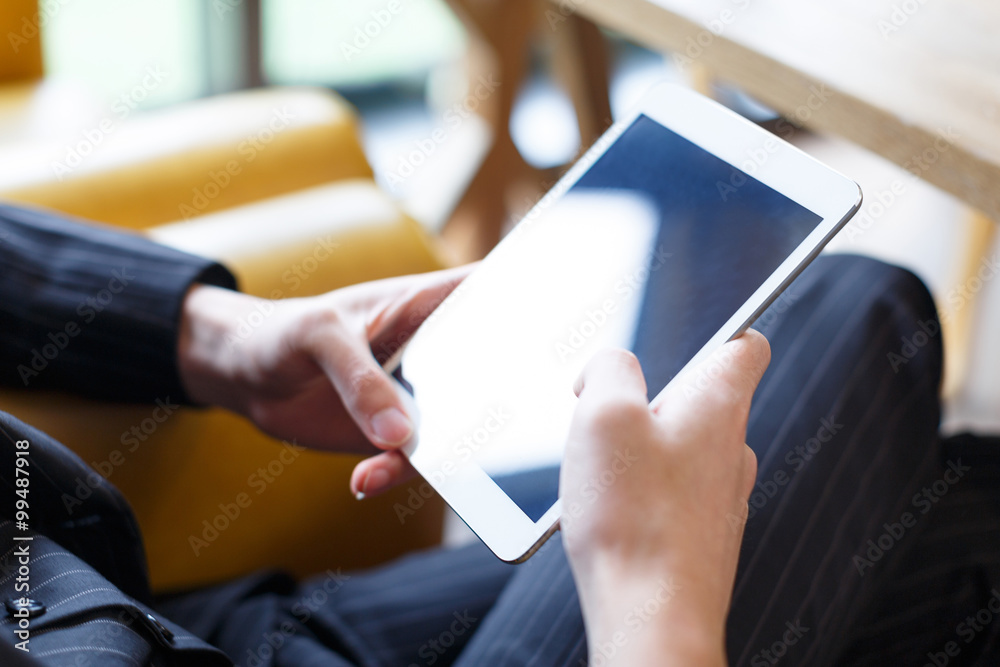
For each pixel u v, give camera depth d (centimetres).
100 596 41
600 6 92
